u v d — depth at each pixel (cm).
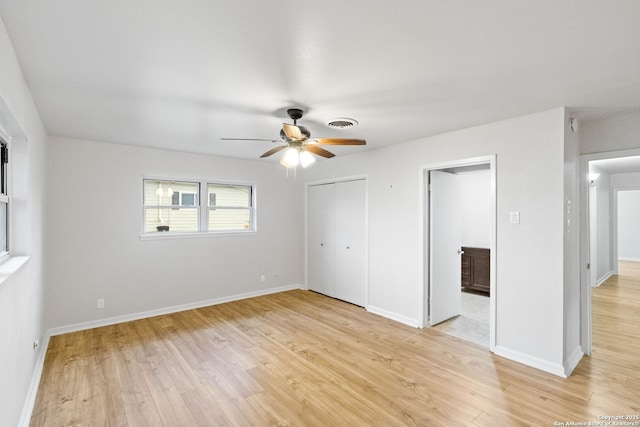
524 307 294
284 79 219
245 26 158
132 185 420
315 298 523
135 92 241
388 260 424
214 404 232
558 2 139
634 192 892
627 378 267
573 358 292
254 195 539
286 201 578
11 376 179
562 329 271
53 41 171
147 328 386
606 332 371
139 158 425
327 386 256
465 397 240
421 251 384
